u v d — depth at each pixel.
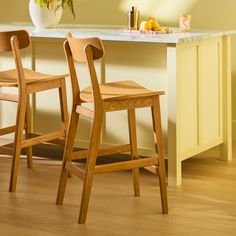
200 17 6.45
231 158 5.89
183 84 5.30
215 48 5.72
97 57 4.43
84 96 4.69
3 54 5.96
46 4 5.94
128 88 4.82
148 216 4.65
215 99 5.76
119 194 5.04
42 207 4.81
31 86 5.19
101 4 6.74
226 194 5.04
